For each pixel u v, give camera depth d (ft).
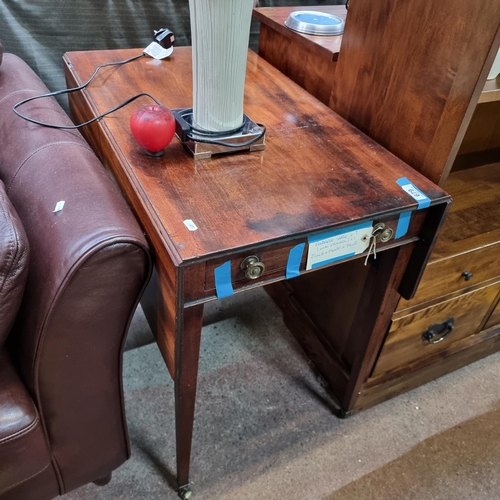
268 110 3.17
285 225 2.21
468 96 2.39
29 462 2.41
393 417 3.94
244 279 2.26
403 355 3.70
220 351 4.34
